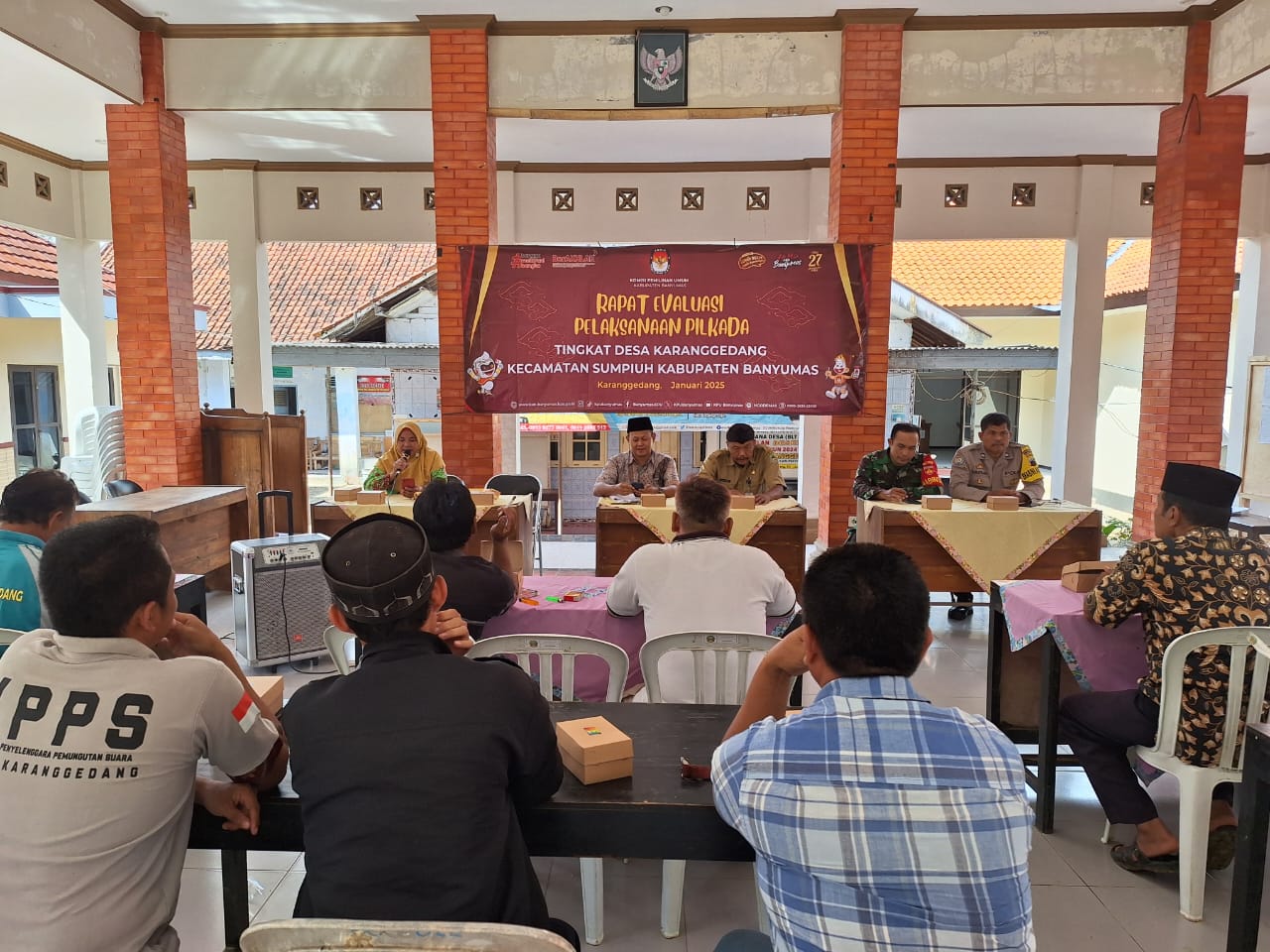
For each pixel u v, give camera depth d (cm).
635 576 290
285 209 850
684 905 256
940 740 122
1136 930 245
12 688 144
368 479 570
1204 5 602
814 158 841
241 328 855
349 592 140
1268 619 251
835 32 625
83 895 137
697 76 631
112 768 139
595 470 1169
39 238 1047
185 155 670
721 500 296
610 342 636
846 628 129
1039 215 833
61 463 881
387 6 603
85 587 146
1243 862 199
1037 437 1271
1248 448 662
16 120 696
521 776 142
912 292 1077
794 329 631
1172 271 645
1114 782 276
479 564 284
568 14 615
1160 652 262
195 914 250
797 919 118
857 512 571
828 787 119
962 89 626
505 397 641
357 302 1268
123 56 612
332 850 129
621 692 250
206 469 687
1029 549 502
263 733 157
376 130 722
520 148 802
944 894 113
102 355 893
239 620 463
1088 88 627
